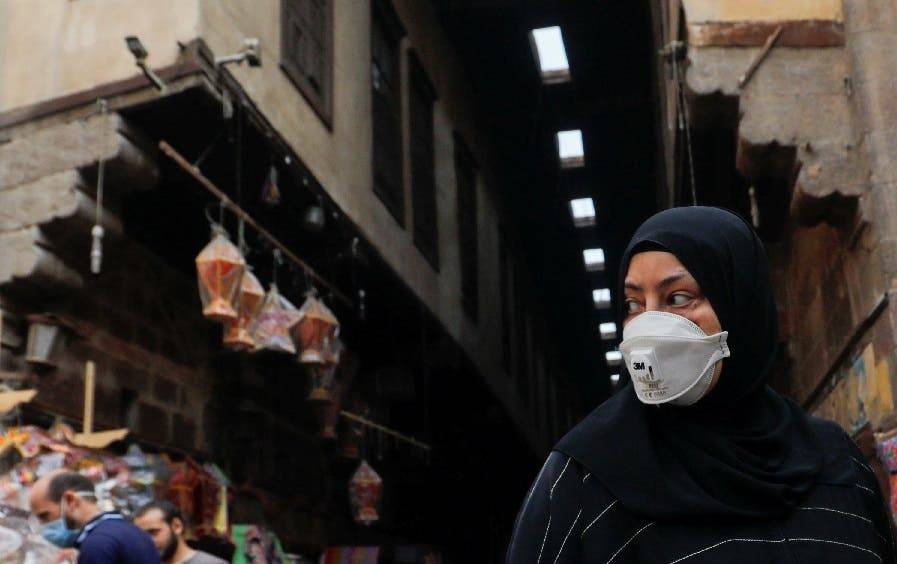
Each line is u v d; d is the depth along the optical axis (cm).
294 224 868
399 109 1184
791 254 800
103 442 599
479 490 1697
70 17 675
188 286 846
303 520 1038
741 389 184
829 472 181
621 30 1480
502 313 1745
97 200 649
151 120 657
